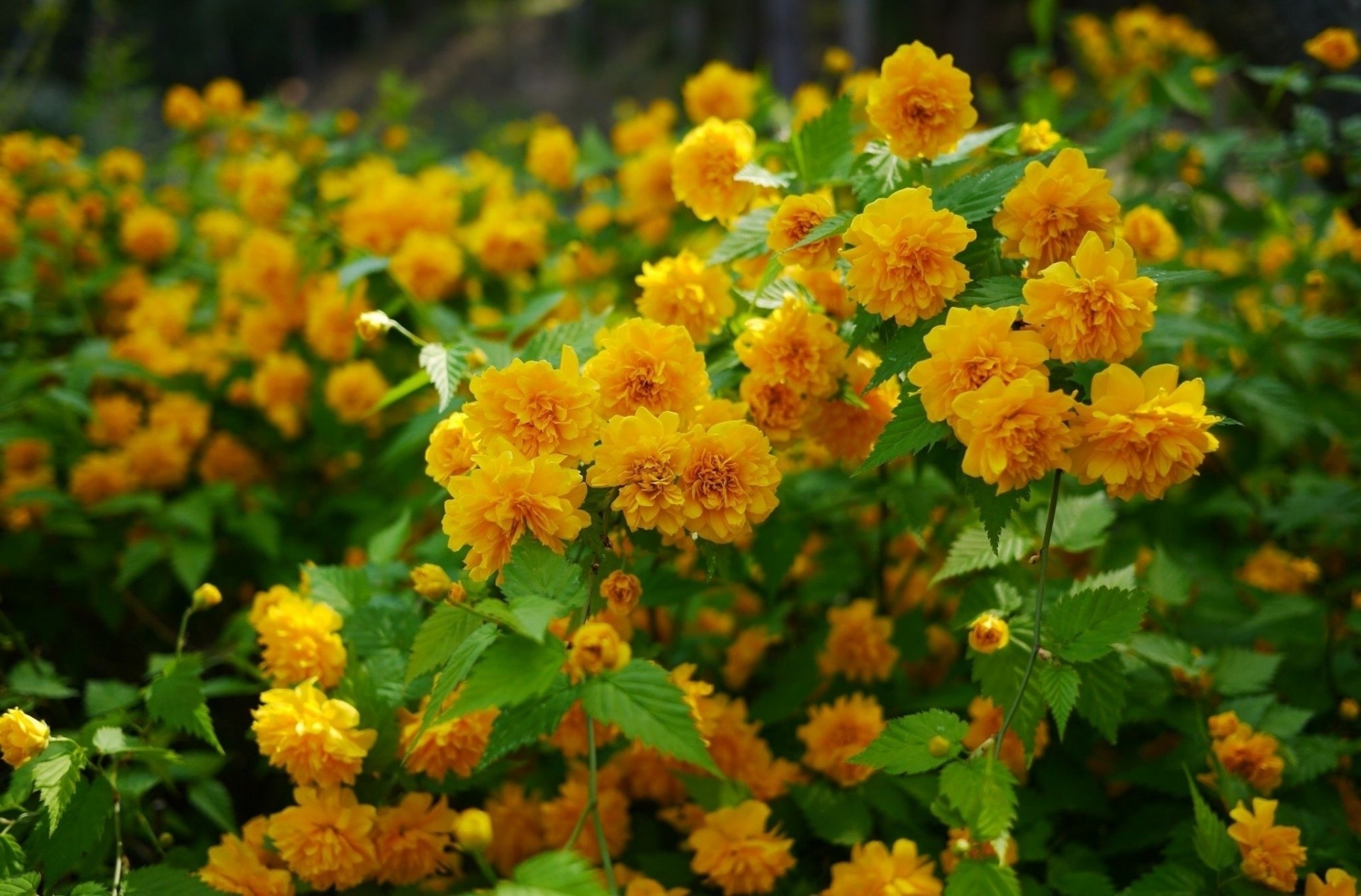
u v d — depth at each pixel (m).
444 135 5.00
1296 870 0.78
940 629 0.91
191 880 0.73
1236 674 0.82
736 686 0.91
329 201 1.28
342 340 1.08
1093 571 0.89
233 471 1.16
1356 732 0.87
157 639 1.10
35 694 0.85
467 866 0.82
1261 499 1.03
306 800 0.75
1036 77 1.43
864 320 0.73
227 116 1.55
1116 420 0.68
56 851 0.75
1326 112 1.11
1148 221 0.90
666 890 0.81
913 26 4.70
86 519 1.05
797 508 0.87
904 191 0.71
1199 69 1.15
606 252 1.22
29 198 1.32
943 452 0.82
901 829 0.81
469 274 1.18
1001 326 0.69
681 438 0.70
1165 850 0.78
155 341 1.16
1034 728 0.73
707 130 0.81
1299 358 1.02
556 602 0.68
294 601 0.79
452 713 0.67
